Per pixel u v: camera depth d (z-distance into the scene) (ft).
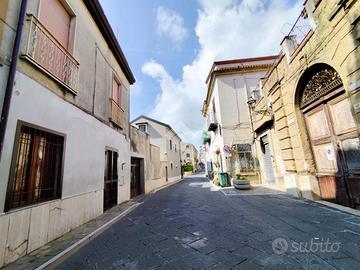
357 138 16.01
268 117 30.58
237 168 40.14
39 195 12.78
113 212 21.89
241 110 43.60
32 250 11.41
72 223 15.62
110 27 24.71
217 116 49.73
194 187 48.08
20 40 11.55
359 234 11.10
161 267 8.93
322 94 19.15
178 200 29.01
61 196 14.53
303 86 21.86
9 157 10.42
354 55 14.12
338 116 17.84
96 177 20.61
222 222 15.46
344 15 14.70
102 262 9.93
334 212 15.75
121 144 29.96
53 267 9.70
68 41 18.04
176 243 11.78
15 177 11.11
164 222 16.93
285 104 24.88
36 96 12.75
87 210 18.16
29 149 12.24
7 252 9.91
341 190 17.72
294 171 23.68
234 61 49.75
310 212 16.31
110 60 27.37
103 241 13.20
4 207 9.98
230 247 10.61
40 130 12.96
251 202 22.49
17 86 11.28
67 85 15.89
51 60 14.60
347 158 17.08
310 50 18.88
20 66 11.68
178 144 104.53
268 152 34.09
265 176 35.94
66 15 18.08
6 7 11.11
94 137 20.81
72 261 10.29
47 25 15.39
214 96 52.11
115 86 30.50
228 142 42.11
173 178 81.30
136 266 9.21
